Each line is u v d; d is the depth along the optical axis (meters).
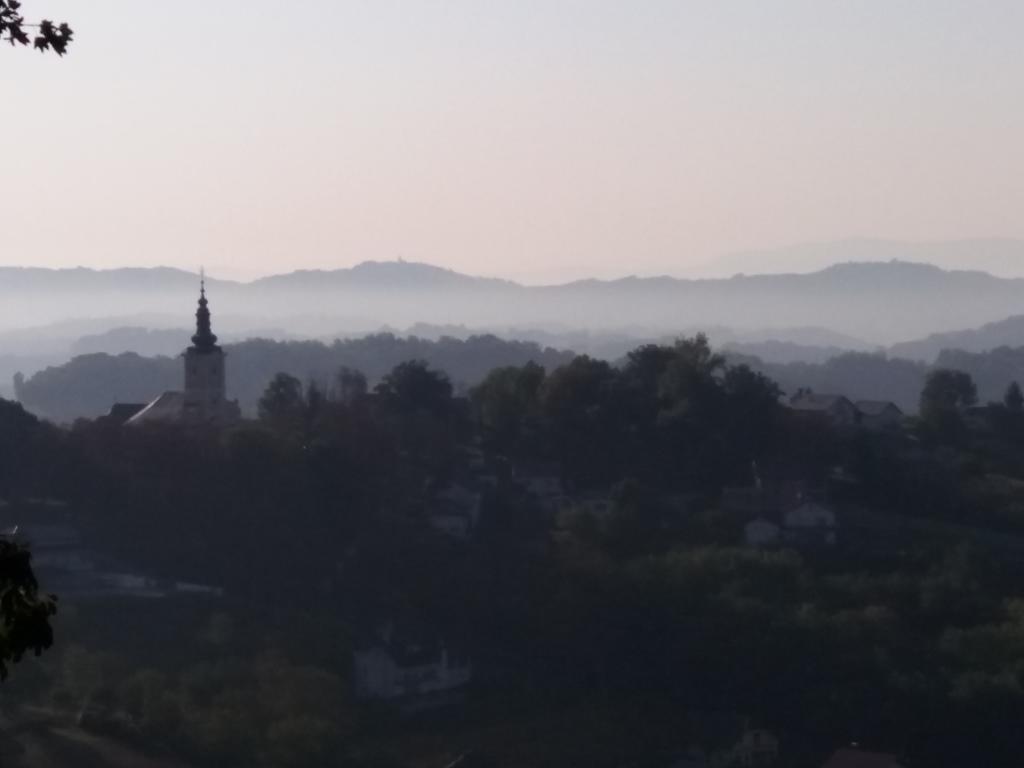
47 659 84.50
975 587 99.12
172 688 81.44
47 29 23.50
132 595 98.19
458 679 92.25
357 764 77.56
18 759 70.94
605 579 99.38
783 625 91.38
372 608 100.62
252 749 75.69
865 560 106.50
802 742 84.31
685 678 91.12
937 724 82.75
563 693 90.88
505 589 101.25
